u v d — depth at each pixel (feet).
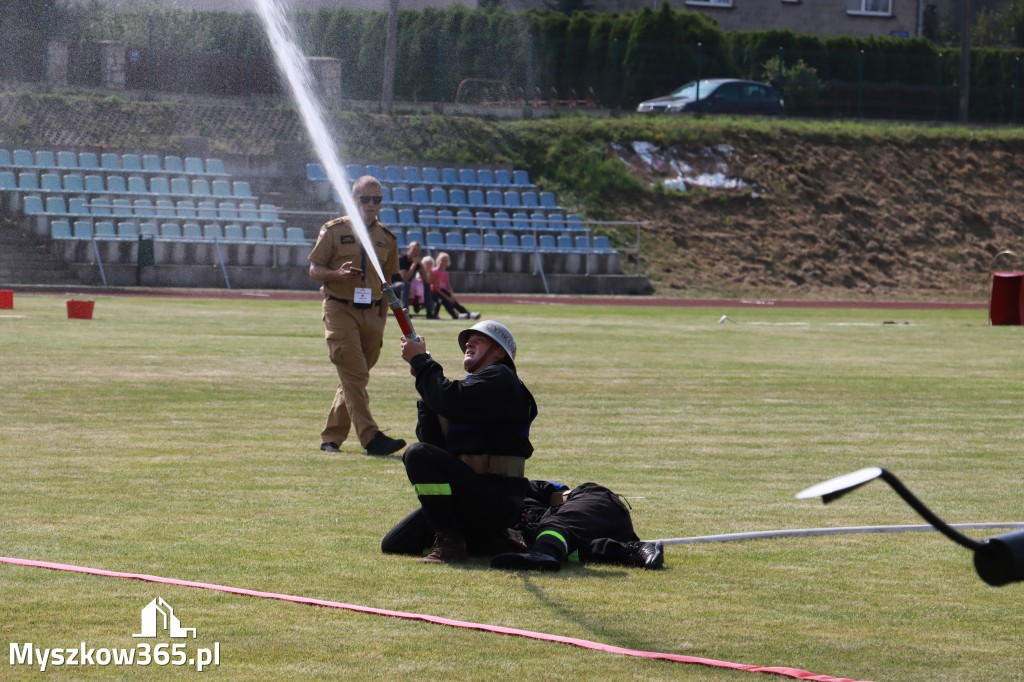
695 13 357.20
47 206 235.61
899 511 49.47
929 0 556.51
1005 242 329.31
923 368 115.14
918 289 305.94
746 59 361.92
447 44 325.62
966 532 45.93
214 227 239.09
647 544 39.78
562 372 105.40
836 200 324.19
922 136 350.02
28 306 169.07
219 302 194.29
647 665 29.17
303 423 71.92
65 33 290.76
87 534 42.24
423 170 288.30
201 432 67.46
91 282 224.53
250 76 297.94
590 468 58.80
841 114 367.45
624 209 305.32
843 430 73.61
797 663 29.81
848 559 41.06
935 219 328.70
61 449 60.59
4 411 73.20
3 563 37.78
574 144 318.24
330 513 47.09
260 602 34.09
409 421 74.33
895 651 30.99
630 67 347.36
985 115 382.63
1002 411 83.87
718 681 28.04
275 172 275.80
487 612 33.65
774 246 306.96
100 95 287.07
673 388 94.73
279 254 245.04
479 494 39.55
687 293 281.54
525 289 266.98
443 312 194.49
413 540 40.60
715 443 67.56
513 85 333.21
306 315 167.73
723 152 327.88
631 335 151.53
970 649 31.24
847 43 370.94
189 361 104.58
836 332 166.09
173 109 284.00
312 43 309.63
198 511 46.80
